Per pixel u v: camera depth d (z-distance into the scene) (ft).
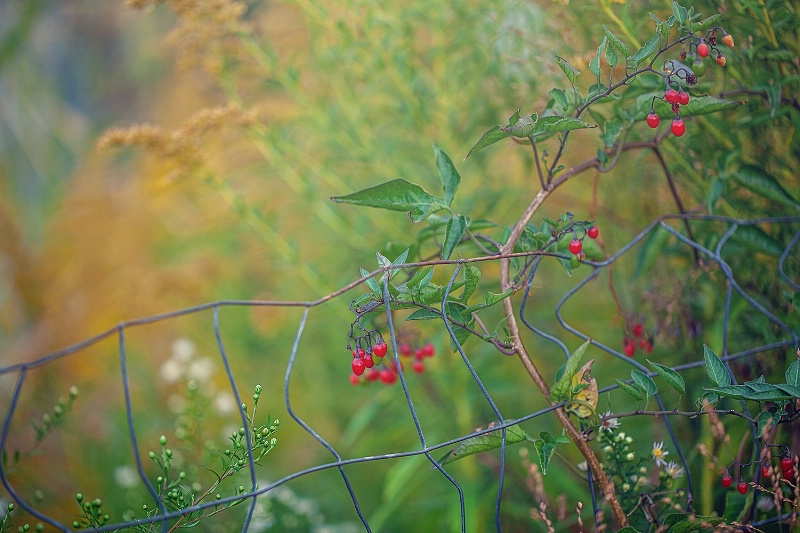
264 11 5.96
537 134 3.55
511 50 4.75
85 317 6.90
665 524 3.51
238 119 4.95
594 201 4.16
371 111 5.46
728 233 3.93
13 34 8.23
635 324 4.29
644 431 4.54
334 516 5.50
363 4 4.90
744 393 3.36
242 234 6.15
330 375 6.31
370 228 5.32
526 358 3.58
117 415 6.15
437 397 5.28
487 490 4.90
